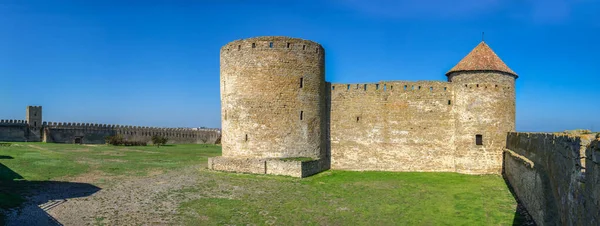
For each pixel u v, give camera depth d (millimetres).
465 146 31531
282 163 28391
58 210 17781
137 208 18719
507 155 28672
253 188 24062
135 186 23875
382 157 33281
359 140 33625
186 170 30812
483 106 31312
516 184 23312
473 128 31344
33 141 64375
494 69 31312
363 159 33469
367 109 33594
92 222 16234
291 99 30406
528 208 18844
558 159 13320
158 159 39219
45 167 29594
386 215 18625
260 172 28922
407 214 18812
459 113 31938
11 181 23672
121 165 33188
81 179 25781
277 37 30359
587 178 9648
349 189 24531
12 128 62688
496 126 31125
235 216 17906
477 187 25641
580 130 16656
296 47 30828
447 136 32531
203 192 22594
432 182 27453
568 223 11695
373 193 23422
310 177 28328
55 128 64438
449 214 18844
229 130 30984
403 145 33062
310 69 31500
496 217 18234
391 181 27688
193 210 18688
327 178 28453
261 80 30016
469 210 19562
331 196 22375
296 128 30531
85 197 20562
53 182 24281
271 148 29906
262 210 19016
